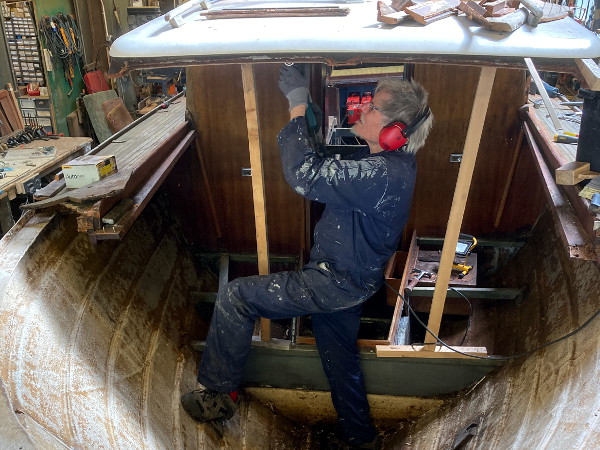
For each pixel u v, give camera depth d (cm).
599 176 185
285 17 172
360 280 201
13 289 163
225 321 205
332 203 180
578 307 198
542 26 155
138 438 168
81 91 650
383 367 238
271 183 289
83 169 202
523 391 196
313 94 246
